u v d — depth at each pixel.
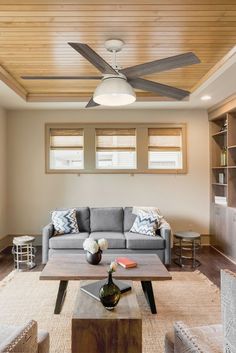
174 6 2.28
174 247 5.24
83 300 2.13
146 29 2.65
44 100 4.76
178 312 2.79
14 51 3.13
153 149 5.42
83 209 4.71
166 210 5.40
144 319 2.65
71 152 5.42
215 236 5.15
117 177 5.38
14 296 3.15
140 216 4.49
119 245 4.11
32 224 5.36
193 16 2.43
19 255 4.56
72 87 4.43
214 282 3.57
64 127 5.36
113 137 5.42
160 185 5.40
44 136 5.36
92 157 5.36
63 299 2.84
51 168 5.41
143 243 4.08
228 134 4.66
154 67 2.43
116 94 2.50
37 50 3.11
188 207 5.40
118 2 2.21
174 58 2.29
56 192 5.38
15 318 2.67
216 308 2.88
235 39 2.88
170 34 2.76
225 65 3.27
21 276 3.76
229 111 4.56
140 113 5.38
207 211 5.41
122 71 2.54
